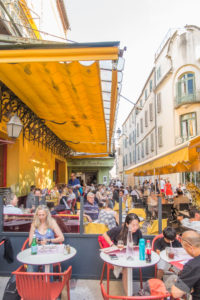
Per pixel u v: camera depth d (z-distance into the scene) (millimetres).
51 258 3465
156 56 27219
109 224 5090
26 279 2938
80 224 4883
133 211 7648
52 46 3455
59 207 7359
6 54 3518
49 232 4281
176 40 22953
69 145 14750
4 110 6613
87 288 4414
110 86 4727
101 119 7637
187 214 7973
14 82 4980
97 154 18719
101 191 12719
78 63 3842
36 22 11586
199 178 19156
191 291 2613
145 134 32719
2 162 8555
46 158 12828
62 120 8211
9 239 4828
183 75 22438
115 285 4527
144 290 2879
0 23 6086
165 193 16469
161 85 25859
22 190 8867
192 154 7660
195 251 2777
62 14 18141
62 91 5367
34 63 3975
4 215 4945
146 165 9492
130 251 3516
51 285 3332
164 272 3844
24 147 9164
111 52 3367
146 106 31859
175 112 22922
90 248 4824
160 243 4117
